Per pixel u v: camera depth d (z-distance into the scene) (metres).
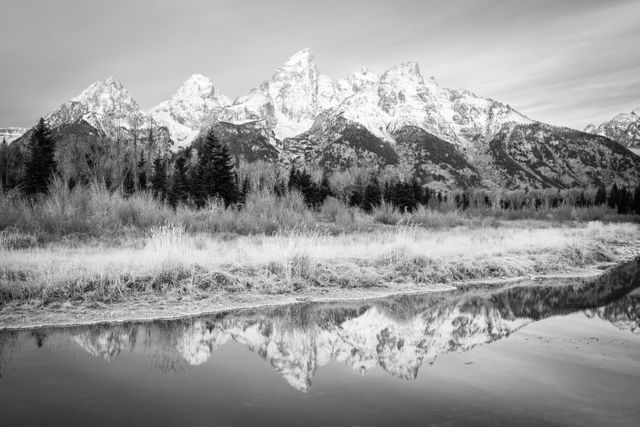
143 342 8.30
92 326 9.28
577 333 9.38
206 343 8.32
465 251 18.67
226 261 13.81
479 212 58.75
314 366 7.12
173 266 12.26
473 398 5.81
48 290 10.57
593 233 31.52
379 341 8.66
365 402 5.61
